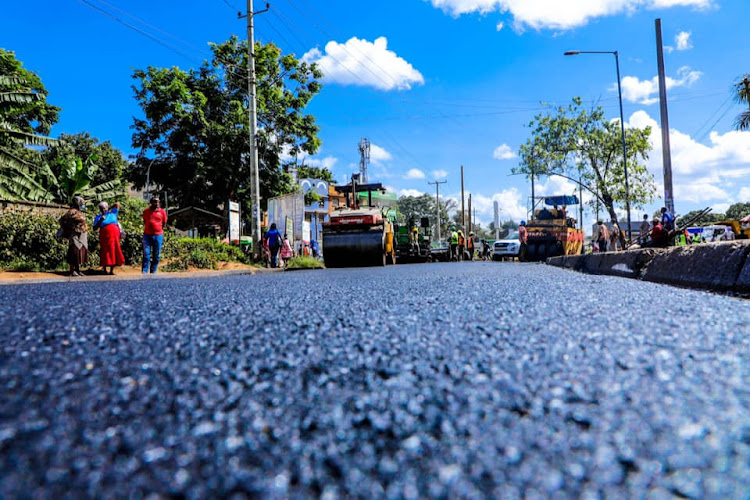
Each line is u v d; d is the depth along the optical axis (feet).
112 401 4.07
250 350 5.99
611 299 10.94
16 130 50.88
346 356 5.66
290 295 13.21
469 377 4.73
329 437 3.39
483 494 2.61
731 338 6.27
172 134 88.58
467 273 26.08
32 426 3.48
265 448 3.21
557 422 3.58
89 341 6.45
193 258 45.52
